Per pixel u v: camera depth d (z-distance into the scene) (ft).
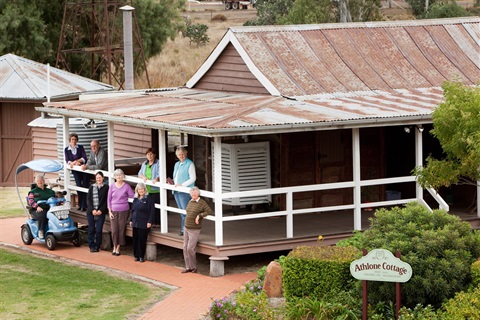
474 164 60.70
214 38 252.01
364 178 84.48
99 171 81.76
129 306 63.67
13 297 66.85
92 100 90.17
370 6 189.37
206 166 85.61
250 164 80.18
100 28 157.99
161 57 228.63
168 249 81.87
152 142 93.97
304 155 81.87
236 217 71.15
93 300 65.51
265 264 74.23
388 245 55.93
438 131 61.57
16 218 99.25
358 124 71.97
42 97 120.88
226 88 87.56
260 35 85.81
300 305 56.70
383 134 84.94
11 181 123.85
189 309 62.13
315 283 58.59
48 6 172.65
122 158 98.22
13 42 164.86
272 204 81.82
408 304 55.01
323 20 183.21
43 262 78.18
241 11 298.15
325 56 85.81
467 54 91.15
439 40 91.81
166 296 65.87
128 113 78.43
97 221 80.89
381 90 83.30
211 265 70.90
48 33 173.37
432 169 63.62
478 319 51.55
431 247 54.85
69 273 73.92
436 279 54.08
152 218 76.64
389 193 84.99
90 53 164.96
